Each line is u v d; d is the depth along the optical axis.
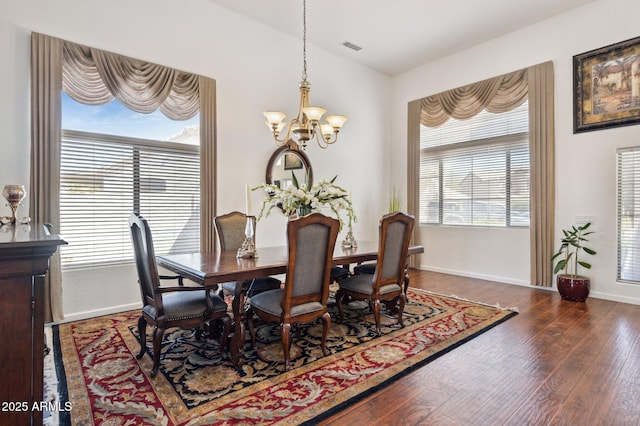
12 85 2.85
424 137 5.74
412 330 2.88
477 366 2.22
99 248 3.35
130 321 3.11
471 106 4.97
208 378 2.06
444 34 4.66
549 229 4.21
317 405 1.77
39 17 2.96
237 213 3.55
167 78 3.60
